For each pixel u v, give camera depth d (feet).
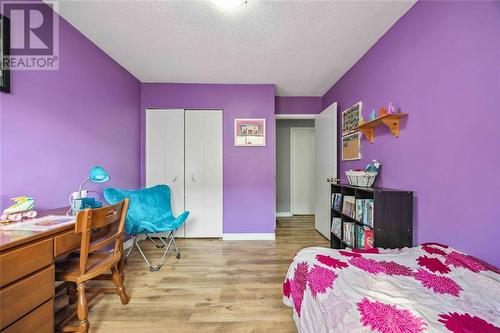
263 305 5.77
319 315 3.39
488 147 4.06
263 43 7.55
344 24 6.53
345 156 9.96
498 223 3.93
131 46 7.78
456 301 3.14
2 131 4.82
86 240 4.36
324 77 10.39
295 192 17.04
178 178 11.16
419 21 5.57
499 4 3.87
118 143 9.11
